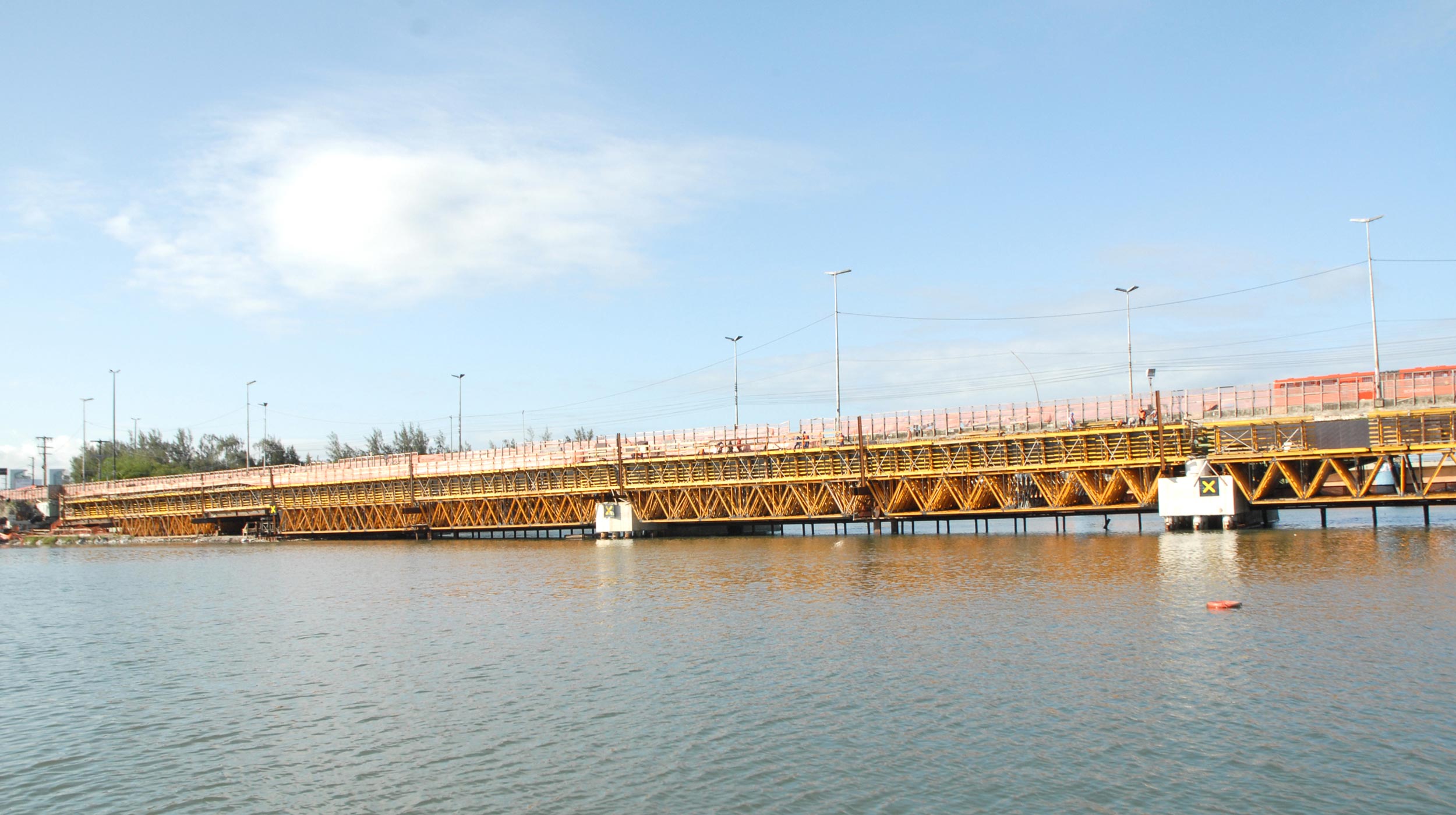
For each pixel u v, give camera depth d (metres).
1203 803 24.95
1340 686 33.91
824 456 114.56
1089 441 98.94
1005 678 36.75
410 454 156.12
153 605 68.69
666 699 35.59
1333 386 89.50
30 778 30.05
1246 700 32.72
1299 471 92.69
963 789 26.41
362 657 45.81
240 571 98.00
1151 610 49.12
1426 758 27.28
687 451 126.50
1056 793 25.92
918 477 108.69
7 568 113.06
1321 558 68.31
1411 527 99.06
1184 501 93.69
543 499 139.88
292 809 26.83
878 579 67.00
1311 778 26.22
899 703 33.97
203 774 29.81
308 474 171.38
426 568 93.06
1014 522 123.56
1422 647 38.81
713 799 26.33
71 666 46.56
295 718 35.31
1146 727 30.55
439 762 29.91
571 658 43.28
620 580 72.75
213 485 184.38
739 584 67.00
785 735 31.11
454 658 44.34
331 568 98.75
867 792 26.39
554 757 29.94
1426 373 86.12
